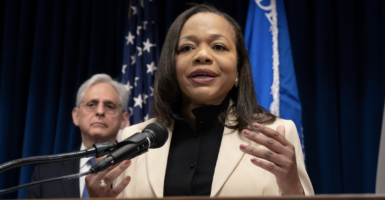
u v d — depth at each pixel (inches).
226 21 52.6
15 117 128.1
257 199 21.1
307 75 108.7
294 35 109.4
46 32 129.0
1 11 136.1
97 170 30.1
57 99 126.1
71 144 119.6
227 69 48.7
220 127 50.3
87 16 126.9
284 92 96.6
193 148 48.8
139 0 120.0
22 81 129.3
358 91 104.7
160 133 34.9
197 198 21.2
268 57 98.0
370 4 103.8
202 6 55.2
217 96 50.1
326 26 107.0
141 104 113.8
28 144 122.0
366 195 21.8
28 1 132.0
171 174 47.0
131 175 49.8
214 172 44.6
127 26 119.8
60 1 129.3
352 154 101.5
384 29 101.8
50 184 89.5
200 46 49.2
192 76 48.8
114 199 22.4
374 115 100.0
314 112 107.1
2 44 135.3
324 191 100.3
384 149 77.7
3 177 124.1
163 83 52.2
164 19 120.9
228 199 21.0
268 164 36.6
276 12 101.2
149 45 116.4
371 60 102.2
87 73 125.3
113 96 101.5
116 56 125.4
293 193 37.5
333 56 107.2
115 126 100.5
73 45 126.4
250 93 52.6
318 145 103.7
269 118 50.4
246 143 46.7
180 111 54.0
